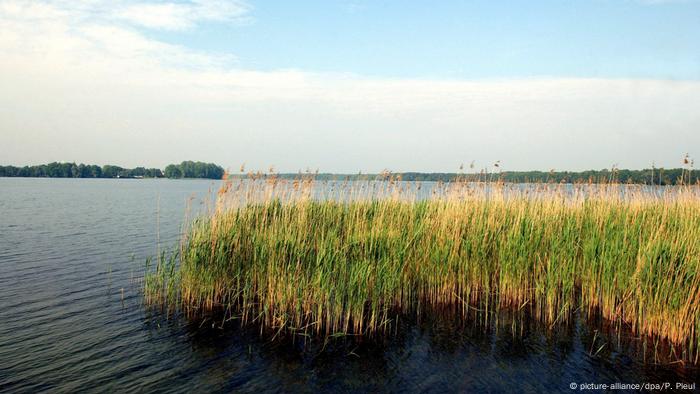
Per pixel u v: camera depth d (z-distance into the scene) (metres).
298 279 9.09
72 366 7.24
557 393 6.50
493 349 7.98
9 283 12.25
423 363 7.50
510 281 9.98
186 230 11.20
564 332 8.62
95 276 13.11
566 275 9.15
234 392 6.54
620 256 8.84
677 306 7.59
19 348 7.90
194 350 7.91
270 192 11.53
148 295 10.70
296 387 6.71
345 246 9.45
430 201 12.60
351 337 8.52
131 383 6.73
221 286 10.41
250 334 8.65
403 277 10.15
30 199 47.09
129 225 26.03
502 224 10.71
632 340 8.16
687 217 10.16
